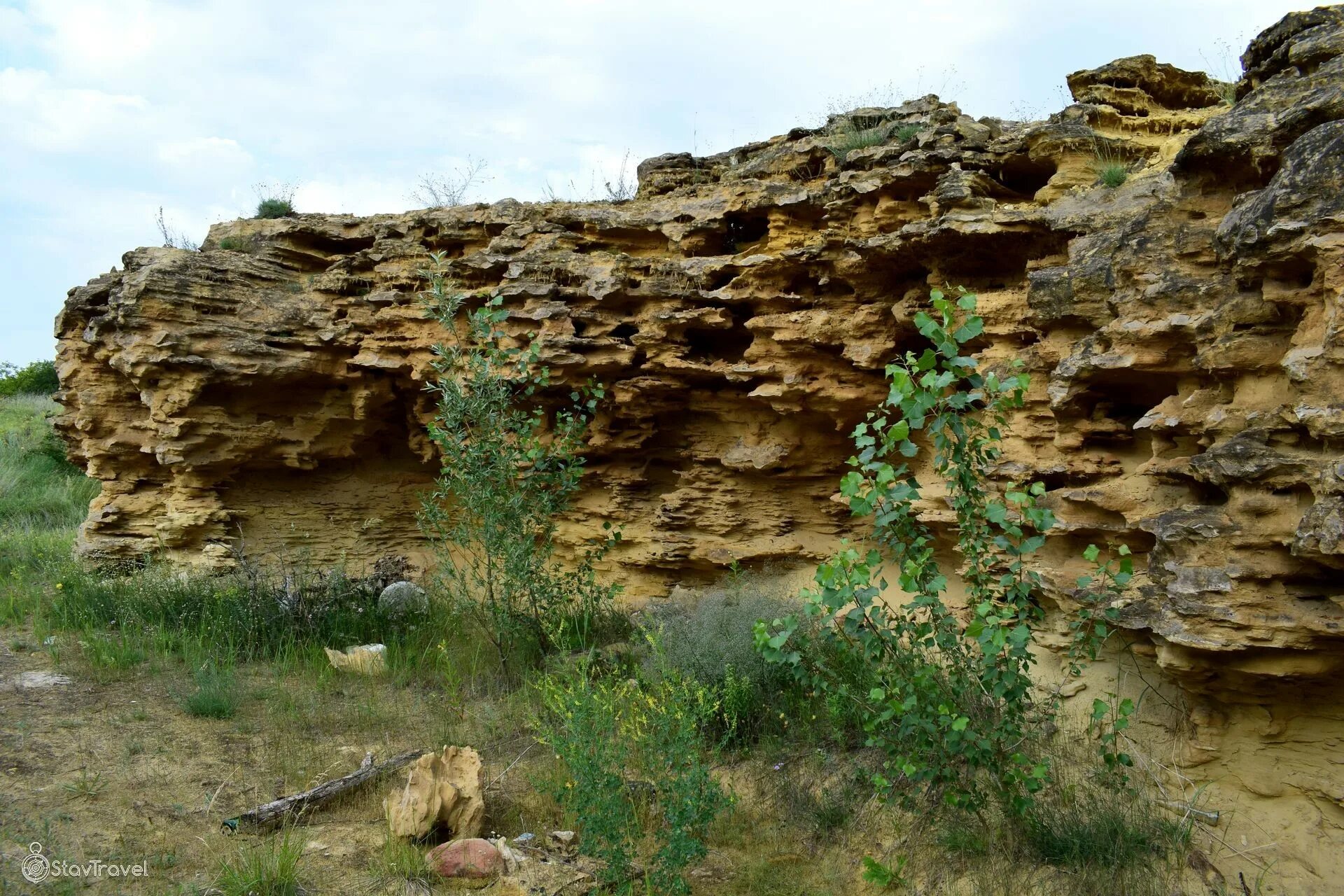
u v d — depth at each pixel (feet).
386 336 34.50
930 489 23.75
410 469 39.40
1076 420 19.94
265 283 36.63
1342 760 14.61
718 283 29.50
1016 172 24.62
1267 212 14.48
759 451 29.27
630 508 32.55
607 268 30.73
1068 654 18.53
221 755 20.38
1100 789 16.44
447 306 28.02
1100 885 14.32
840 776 18.78
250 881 14.75
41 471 59.26
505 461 26.73
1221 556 14.53
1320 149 14.14
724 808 17.25
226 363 34.06
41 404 81.35
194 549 37.04
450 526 36.81
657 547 31.09
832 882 15.98
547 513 27.50
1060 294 20.06
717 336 30.45
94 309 38.58
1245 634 14.02
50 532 46.70
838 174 28.04
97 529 38.68
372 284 36.24
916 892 15.38
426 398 35.76
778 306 27.73
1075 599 18.04
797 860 16.81
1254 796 15.38
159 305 33.99
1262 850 14.69
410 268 34.86
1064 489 19.47
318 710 23.22
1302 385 13.80
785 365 27.43
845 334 26.40
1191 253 17.22
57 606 30.66
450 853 15.84
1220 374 15.75
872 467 15.37
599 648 27.12
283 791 18.81
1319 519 12.96
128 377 35.99
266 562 36.40
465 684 25.50
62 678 24.88
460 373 31.22
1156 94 24.85
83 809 17.44
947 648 15.76
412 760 19.90
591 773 15.60
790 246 28.09
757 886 15.85
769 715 21.11
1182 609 14.58
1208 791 15.83
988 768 15.55
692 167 34.81
